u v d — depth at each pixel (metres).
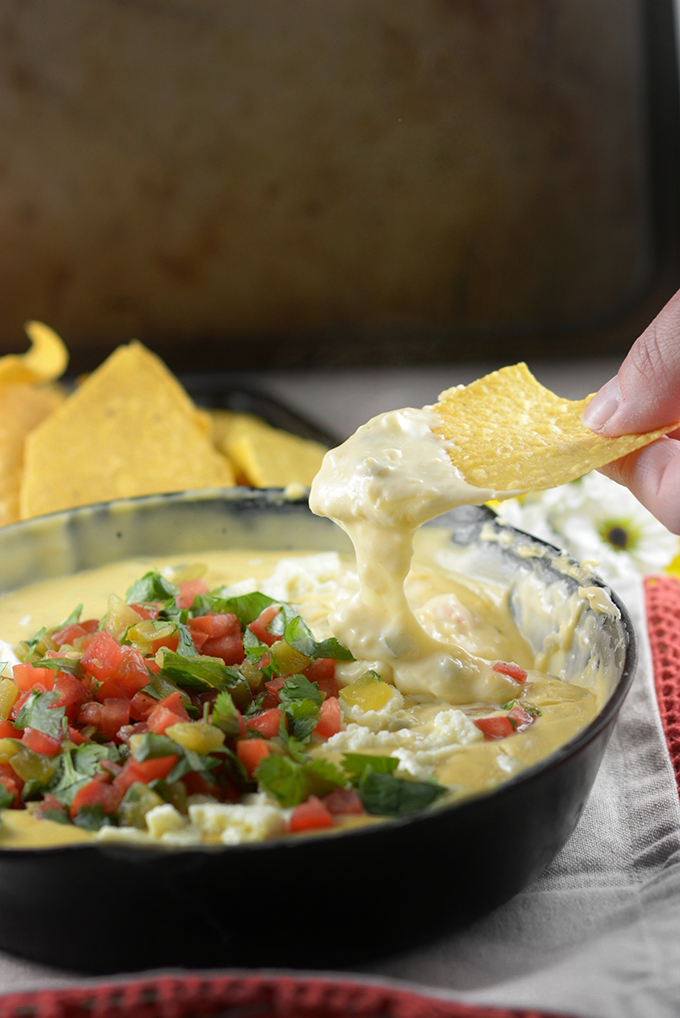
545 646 0.42
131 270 0.99
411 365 0.98
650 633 0.46
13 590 0.46
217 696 0.38
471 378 0.93
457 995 0.33
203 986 0.32
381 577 0.40
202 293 1.00
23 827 0.34
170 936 0.33
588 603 0.41
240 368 0.99
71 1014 0.31
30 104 0.92
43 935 0.34
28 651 0.41
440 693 0.40
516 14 0.93
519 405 0.42
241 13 0.92
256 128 0.95
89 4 0.90
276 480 0.58
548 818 0.35
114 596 0.41
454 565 0.46
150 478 0.55
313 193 0.98
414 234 1.00
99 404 0.57
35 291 0.98
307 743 0.37
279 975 0.32
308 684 0.39
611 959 0.34
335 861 0.32
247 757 0.35
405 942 0.34
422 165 0.97
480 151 0.97
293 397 0.89
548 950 0.35
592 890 0.37
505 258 1.01
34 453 0.55
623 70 0.96
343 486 0.40
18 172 0.94
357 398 0.89
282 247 0.99
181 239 0.98
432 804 0.34
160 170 0.96
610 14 0.94
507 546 0.45
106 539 0.48
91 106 0.93
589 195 0.99
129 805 0.34
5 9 0.90
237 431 0.62
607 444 0.39
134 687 0.38
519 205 0.99
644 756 0.42
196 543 0.49
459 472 0.39
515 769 0.36
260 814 0.33
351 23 0.93
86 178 0.95
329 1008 0.31
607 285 1.02
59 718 0.36
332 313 1.02
